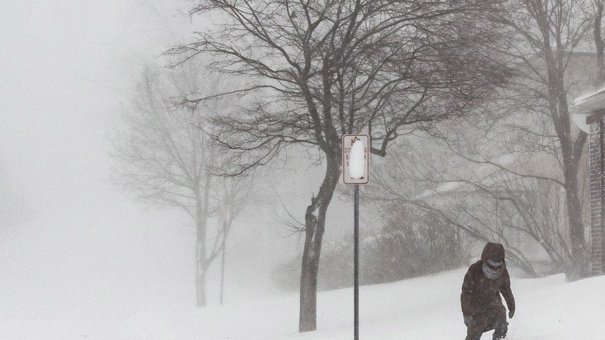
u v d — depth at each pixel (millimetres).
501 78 17391
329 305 22297
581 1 22516
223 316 22156
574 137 26641
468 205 27609
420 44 17016
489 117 21984
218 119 18547
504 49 20766
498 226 25094
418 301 20719
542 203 23953
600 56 22016
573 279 20812
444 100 17812
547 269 25266
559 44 22000
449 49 16531
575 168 21875
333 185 17656
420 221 26891
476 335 9203
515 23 22250
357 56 17156
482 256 9219
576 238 21531
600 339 8578
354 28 17641
